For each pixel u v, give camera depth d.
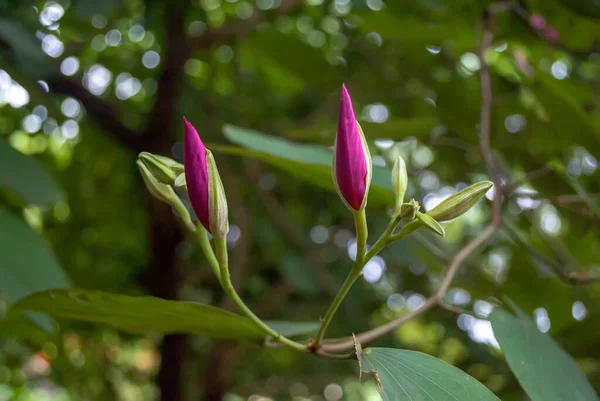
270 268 1.76
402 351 0.48
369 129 0.85
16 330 0.98
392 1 0.89
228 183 1.37
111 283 1.67
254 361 2.03
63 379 1.55
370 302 1.66
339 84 1.08
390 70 1.06
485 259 1.19
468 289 0.80
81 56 1.41
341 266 1.54
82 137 1.49
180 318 0.51
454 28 0.91
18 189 0.63
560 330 0.77
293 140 1.06
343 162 0.46
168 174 0.49
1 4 0.80
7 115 1.25
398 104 1.11
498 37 0.89
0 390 1.60
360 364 0.46
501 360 0.85
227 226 0.48
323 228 1.72
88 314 0.51
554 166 0.70
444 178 1.12
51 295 0.49
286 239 1.42
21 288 0.57
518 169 0.92
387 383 0.46
